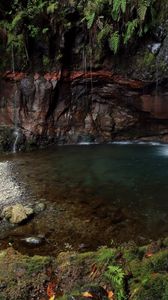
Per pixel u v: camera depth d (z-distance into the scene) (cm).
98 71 1289
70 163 1069
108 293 325
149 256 384
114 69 1270
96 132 1353
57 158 1131
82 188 855
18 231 643
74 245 586
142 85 1244
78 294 318
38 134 1285
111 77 1284
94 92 1338
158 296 306
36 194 817
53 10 1204
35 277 369
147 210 722
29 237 615
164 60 1174
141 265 361
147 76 1214
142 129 1334
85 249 573
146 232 627
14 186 870
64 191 835
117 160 1094
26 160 1111
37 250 573
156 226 650
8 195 814
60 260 398
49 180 913
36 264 390
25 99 1290
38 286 356
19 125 1293
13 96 1298
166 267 352
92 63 1278
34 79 1280
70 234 626
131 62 1240
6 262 396
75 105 1345
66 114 1337
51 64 1271
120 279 333
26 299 342
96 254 397
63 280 364
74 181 905
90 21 1159
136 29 1192
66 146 1300
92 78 1308
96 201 775
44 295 346
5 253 425
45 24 1249
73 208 738
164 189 837
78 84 1330
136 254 395
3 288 354
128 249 399
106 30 1209
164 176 930
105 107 1353
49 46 1254
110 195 808
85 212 718
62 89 1316
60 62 1267
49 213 716
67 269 377
